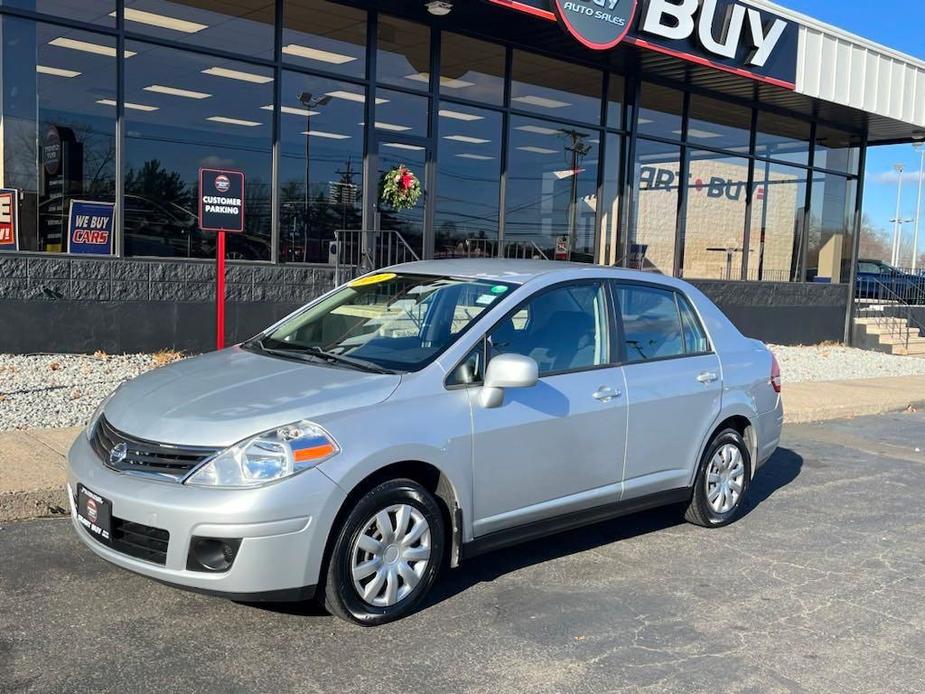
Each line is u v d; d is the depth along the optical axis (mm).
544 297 4961
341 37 12047
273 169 11508
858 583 5000
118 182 10320
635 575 4969
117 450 3906
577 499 4895
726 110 16875
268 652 3723
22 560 4652
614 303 5340
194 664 3584
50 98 9883
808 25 15578
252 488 3617
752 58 14625
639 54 13602
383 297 5238
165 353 10484
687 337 5824
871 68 16984
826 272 19328
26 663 3531
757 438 6180
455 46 13078
